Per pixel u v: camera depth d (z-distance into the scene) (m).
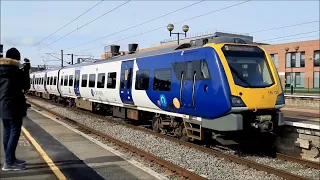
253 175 7.73
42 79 37.59
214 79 9.81
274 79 10.33
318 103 24.39
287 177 7.46
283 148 11.08
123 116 16.95
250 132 10.34
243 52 10.25
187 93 10.98
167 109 12.43
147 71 13.75
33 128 13.21
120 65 16.45
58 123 15.12
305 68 51.38
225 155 9.30
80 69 23.23
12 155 6.12
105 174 6.93
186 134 11.81
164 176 7.08
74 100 26.11
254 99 9.66
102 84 18.61
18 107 5.80
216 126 9.96
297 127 10.56
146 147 10.74
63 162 7.79
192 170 7.95
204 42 10.92
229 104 9.36
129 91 15.25
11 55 5.74
